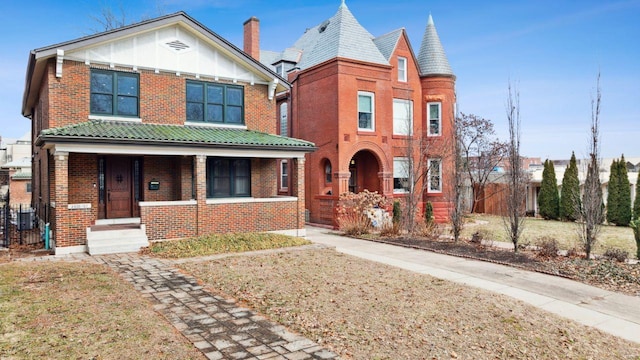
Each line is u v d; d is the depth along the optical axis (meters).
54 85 13.97
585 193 12.60
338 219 19.41
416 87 23.69
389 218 19.03
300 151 16.83
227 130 17.02
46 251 12.81
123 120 15.15
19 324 6.10
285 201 16.73
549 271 10.74
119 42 15.10
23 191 42.47
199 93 16.81
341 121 20.14
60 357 5.02
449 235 18.00
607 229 21.58
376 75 21.39
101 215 15.41
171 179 16.47
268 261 11.27
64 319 6.36
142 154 14.69
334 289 8.55
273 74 18.06
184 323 6.41
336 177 20.20
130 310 6.89
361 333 6.17
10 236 15.21
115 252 12.55
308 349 5.54
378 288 8.75
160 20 15.55
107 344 5.45
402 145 22.31
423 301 7.88
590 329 6.87
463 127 23.45
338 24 21.88
